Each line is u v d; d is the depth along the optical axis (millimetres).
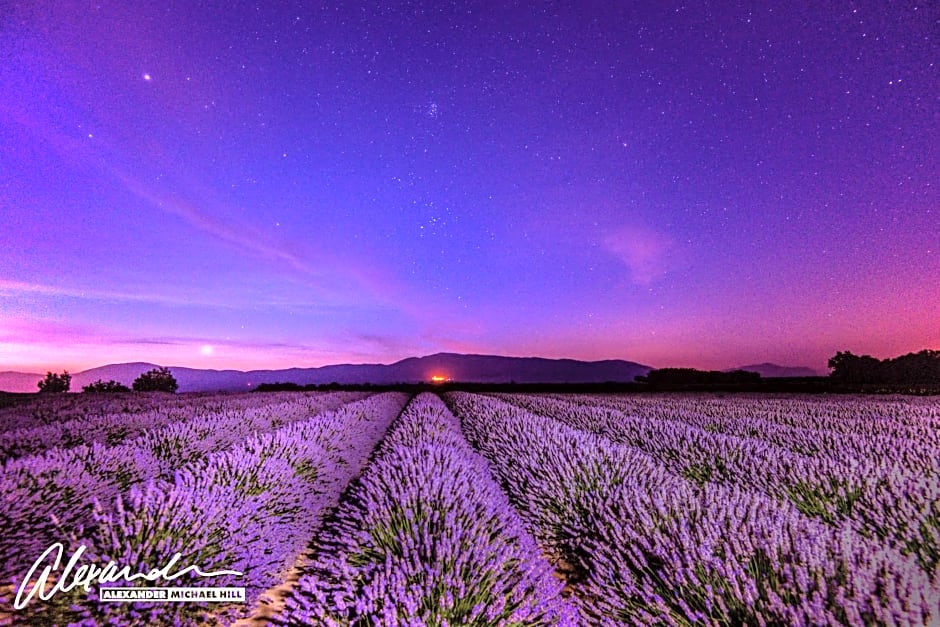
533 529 3684
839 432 7070
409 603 2102
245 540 2828
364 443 8445
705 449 5445
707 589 2080
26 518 2768
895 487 3455
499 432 7535
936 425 7559
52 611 2135
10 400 14117
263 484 3791
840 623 1705
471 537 2689
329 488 5016
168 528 2484
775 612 1843
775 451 5094
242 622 2602
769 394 21250
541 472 4480
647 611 2193
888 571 1945
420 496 3285
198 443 6137
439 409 13062
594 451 4941
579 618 2266
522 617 2127
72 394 17922
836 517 3330
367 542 2953
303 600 2387
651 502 3197
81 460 4047
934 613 1588
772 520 2660
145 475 4426
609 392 27047
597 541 3037
